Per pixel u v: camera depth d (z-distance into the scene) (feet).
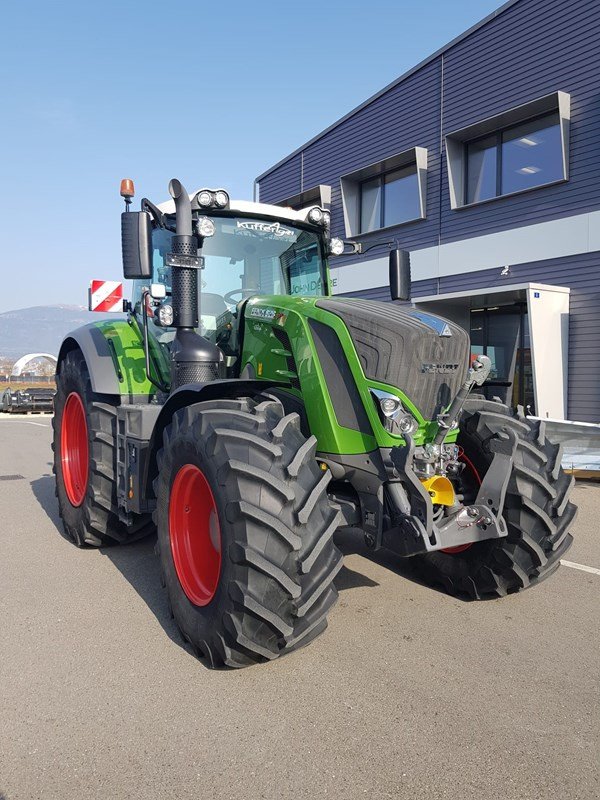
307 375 11.02
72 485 16.65
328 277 15.57
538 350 33.47
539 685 9.07
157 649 10.27
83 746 7.63
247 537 8.79
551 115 36.09
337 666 9.65
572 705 8.54
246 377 12.53
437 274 42.60
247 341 12.60
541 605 12.19
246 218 14.11
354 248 15.30
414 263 44.06
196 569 10.46
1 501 22.06
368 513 10.62
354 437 10.58
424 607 12.07
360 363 10.43
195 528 10.72
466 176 41.39
